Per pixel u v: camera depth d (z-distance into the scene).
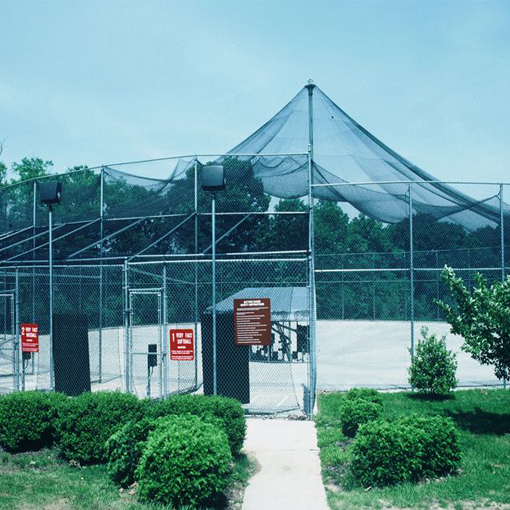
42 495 7.11
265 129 18.69
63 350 12.92
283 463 8.60
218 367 12.17
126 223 17.30
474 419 10.77
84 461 8.61
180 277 25.84
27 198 19.05
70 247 18.23
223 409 8.79
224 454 6.95
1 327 24.91
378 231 33.75
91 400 8.79
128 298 13.22
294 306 17.50
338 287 35.06
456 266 32.50
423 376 12.94
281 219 22.19
